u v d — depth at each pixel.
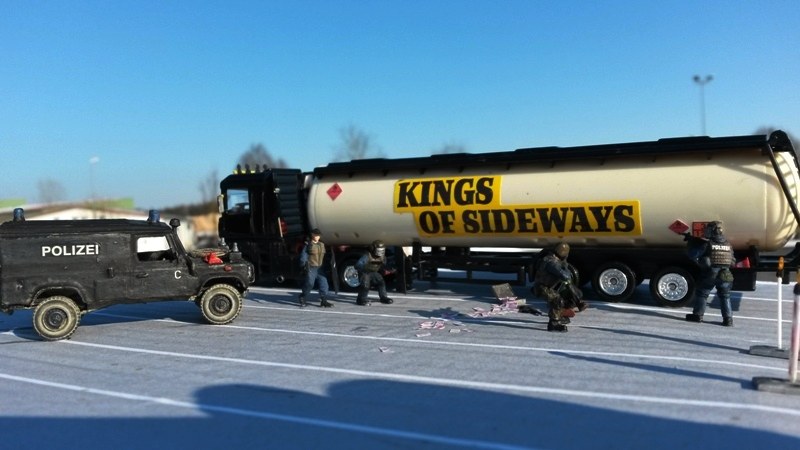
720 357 8.48
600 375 7.67
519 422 6.06
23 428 6.20
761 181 11.12
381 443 5.61
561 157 12.81
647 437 5.61
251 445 5.62
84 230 10.52
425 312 12.62
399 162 14.77
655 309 12.23
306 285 13.71
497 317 11.79
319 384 7.51
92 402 7.00
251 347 9.68
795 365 6.88
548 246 13.52
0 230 10.13
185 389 7.42
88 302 10.51
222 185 17.48
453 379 7.62
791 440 5.50
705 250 10.66
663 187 11.80
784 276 11.34
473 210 13.62
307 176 16.69
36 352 9.66
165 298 11.07
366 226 15.22
